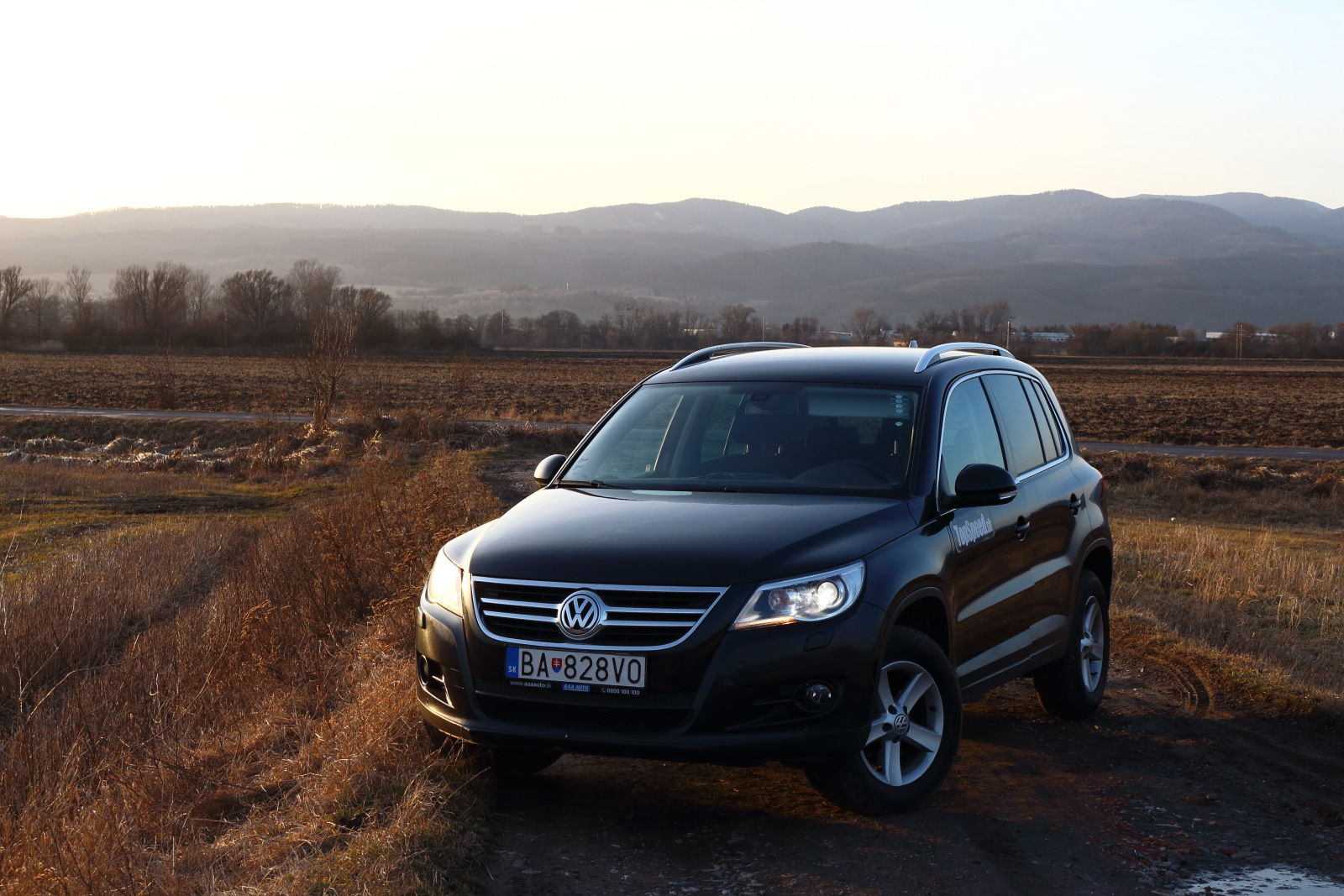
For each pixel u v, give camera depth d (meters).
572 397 61.47
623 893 3.94
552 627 4.30
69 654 9.73
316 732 5.61
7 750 6.26
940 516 4.91
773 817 4.68
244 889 3.84
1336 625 9.89
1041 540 5.81
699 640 4.14
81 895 3.89
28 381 71.25
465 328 143.75
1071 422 50.59
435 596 4.67
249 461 30.64
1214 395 74.06
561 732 4.26
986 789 5.15
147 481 26.41
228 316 141.88
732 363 6.02
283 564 10.70
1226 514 22.62
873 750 4.64
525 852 4.29
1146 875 4.20
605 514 4.77
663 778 5.14
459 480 17.36
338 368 36.56
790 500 4.86
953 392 5.54
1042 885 4.08
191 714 6.56
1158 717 6.49
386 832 4.11
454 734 4.50
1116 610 9.27
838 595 4.25
